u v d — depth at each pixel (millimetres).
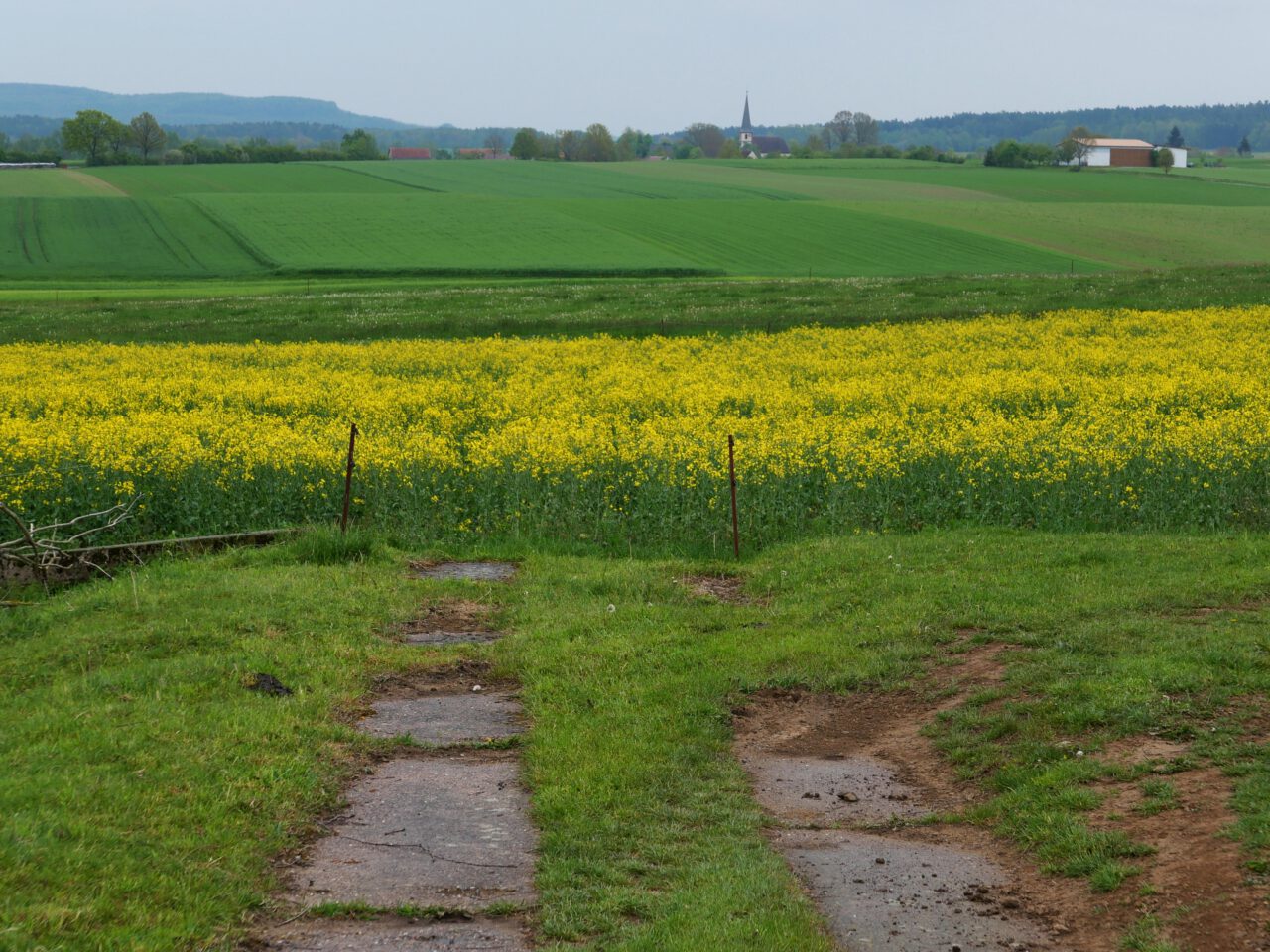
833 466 18516
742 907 6836
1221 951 6078
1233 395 25625
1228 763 8117
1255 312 39344
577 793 8555
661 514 16969
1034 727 9359
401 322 41906
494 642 12422
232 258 75938
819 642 11898
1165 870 6961
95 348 36312
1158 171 164375
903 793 8805
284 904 6973
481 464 18453
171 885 6883
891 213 99000
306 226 86750
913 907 7020
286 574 14414
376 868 7496
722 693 10758
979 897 7129
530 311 44625
